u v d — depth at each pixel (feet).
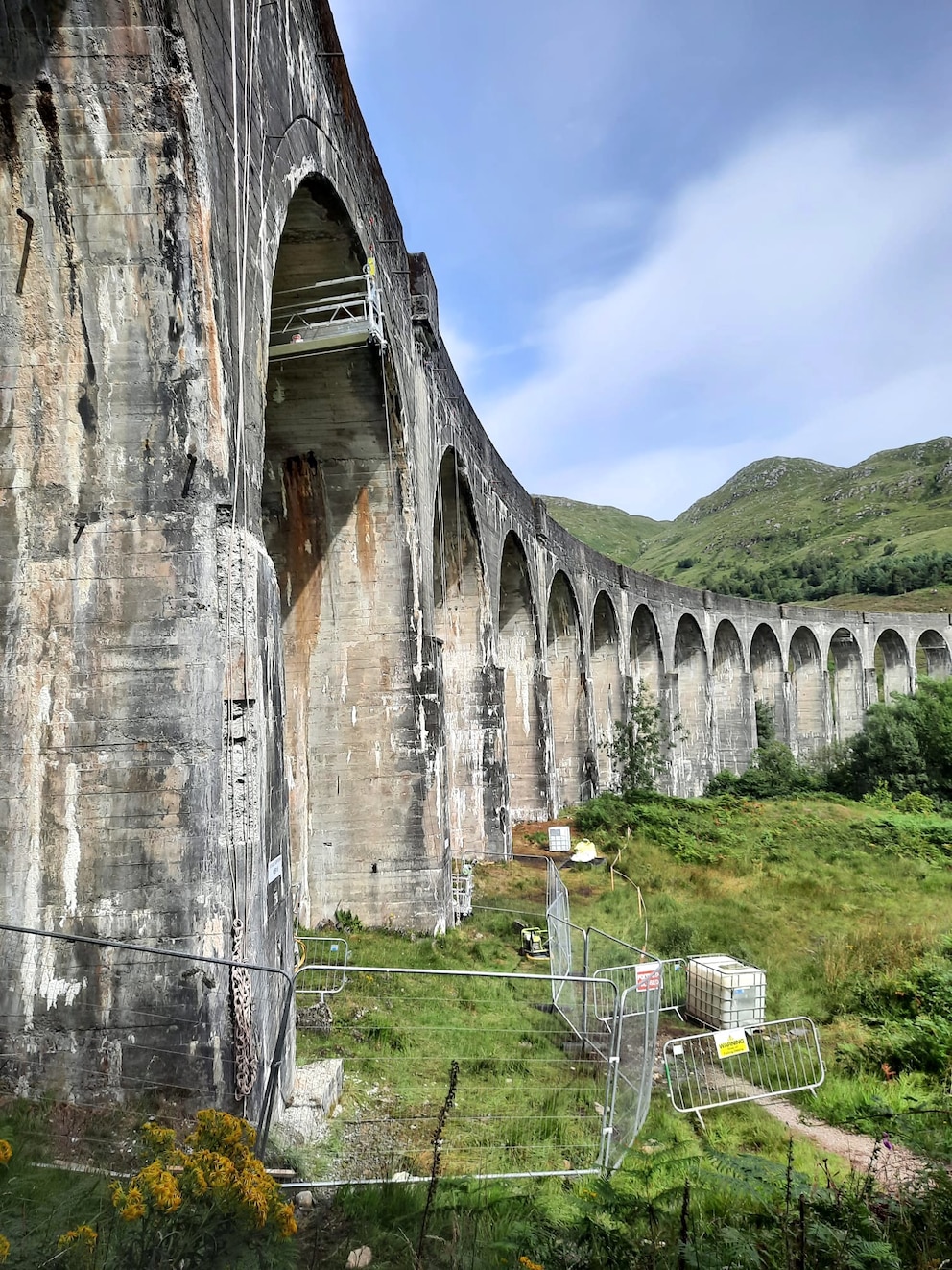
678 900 46.68
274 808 19.01
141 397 17.81
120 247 17.63
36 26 17.10
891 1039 26.89
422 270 39.70
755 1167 15.72
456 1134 18.34
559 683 88.28
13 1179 11.03
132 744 17.24
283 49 23.70
